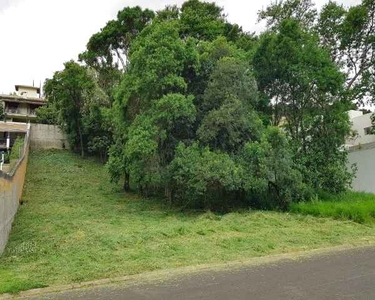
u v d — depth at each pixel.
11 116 38.72
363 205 12.34
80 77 23.92
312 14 20.98
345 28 20.17
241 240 8.63
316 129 16.48
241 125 14.06
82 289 5.68
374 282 5.78
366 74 20.92
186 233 9.38
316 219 11.49
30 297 5.38
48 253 7.86
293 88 16.73
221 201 14.55
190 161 13.20
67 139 27.73
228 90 14.27
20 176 14.70
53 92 24.66
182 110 13.48
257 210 13.69
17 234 9.95
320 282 5.80
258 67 17.06
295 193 13.91
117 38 27.20
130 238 8.64
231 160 13.32
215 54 15.59
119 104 15.55
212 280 5.99
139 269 6.49
